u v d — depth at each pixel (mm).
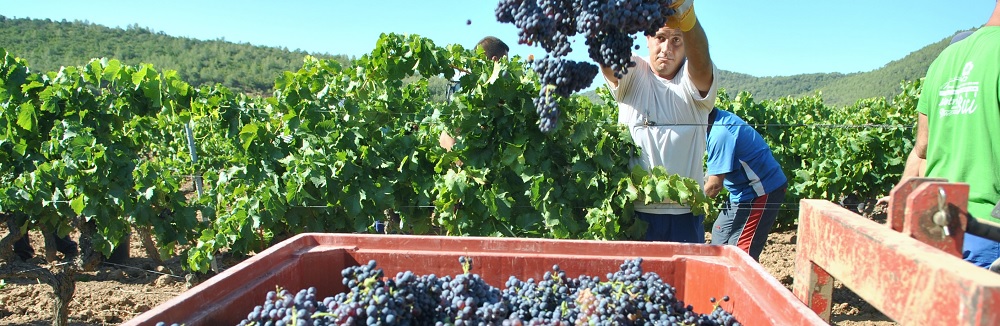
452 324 2229
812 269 2229
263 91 100062
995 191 2992
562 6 2562
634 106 4402
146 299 6062
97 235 5473
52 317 5586
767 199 5301
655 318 2348
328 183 5410
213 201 5973
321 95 5691
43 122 5836
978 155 3008
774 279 2418
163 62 107188
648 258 2904
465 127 4906
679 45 4234
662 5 2451
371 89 5641
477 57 5367
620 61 2547
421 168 5543
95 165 5340
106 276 6840
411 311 2264
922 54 78750
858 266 1841
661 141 4348
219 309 2285
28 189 5332
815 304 2242
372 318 2094
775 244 9586
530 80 4742
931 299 1492
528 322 2330
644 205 4746
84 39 115812
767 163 5254
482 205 5008
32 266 4977
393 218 5973
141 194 5531
